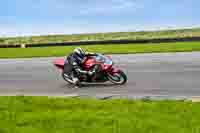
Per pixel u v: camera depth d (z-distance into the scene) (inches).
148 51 1050.1
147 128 254.1
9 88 509.4
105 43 1486.2
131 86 473.1
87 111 318.7
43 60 916.0
